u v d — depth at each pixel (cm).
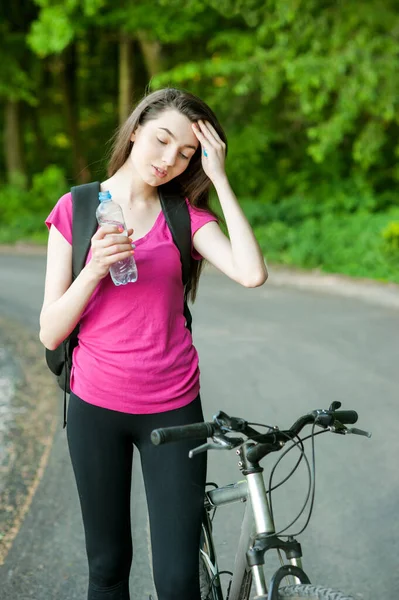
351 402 859
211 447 275
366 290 1705
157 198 349
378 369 1002
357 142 2381
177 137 332
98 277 315
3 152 4356
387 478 645
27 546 536
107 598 359
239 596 332
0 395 920
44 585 484
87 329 337
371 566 505
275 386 926
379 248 2012
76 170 3834
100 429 336
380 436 746
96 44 3738
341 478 648
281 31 2397
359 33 2222
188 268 346
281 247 2283
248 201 2680
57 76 3853
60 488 633
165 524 333
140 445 342
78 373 340
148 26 2705
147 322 332
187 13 2655
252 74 2380
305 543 539
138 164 337
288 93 2745
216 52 2936
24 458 704
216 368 1015
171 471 332
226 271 344
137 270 331
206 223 348
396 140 2655
